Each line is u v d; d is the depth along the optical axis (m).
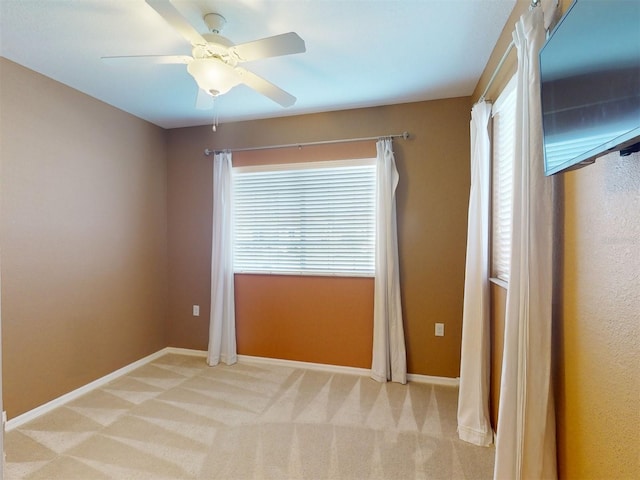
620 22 0.75
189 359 3.44
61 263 2.53
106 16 1.77
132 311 3.20
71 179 2.61
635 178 0.85
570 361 1.17
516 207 1.35
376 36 1.96
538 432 1.25
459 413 2.15
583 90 0.89
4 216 2.17
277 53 1.66
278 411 2.40
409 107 2.93
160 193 3.56
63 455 1.91
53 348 2.47
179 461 1.86
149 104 2.95
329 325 3.16
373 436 2.10
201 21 1.82
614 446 0.94
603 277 0.99
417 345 2.93
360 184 3.10
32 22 1.81
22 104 2.27
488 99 2.24
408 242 2.93
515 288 1.35
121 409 2.42
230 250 3.36
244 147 3.38
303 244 3.25
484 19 1.82
